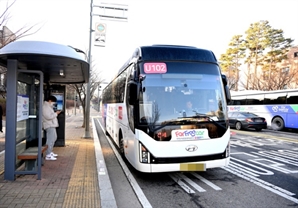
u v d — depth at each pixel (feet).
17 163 18.98
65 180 17.94
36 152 19.21
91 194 15.39
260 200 15.89
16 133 17.69
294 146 35.99
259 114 67.72
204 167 18.06
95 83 70.90
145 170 17.51
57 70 22.12
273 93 63.98
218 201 15.75
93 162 23.56
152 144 17.53
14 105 17.08
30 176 18.71
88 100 40.68
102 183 17.43
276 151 32.04
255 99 69.31
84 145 33.17
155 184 18.98
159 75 18.86
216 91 19.60
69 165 22.31
